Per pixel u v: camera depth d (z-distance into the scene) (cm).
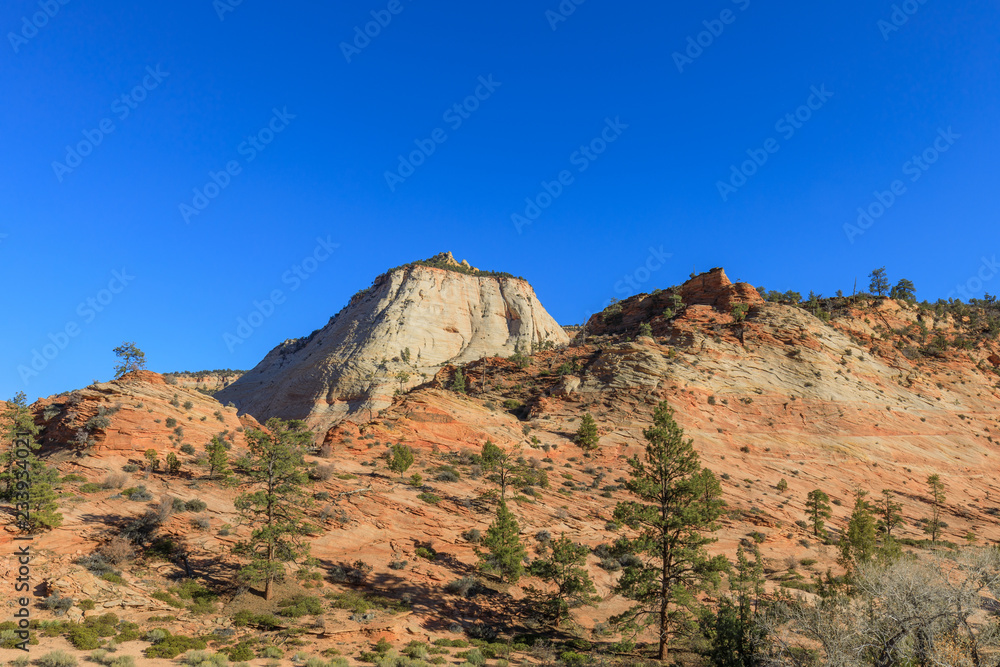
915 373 11294
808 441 9219
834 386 10206
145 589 3456
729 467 8106
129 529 3912
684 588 3553
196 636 3095
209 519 4334
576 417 9256
